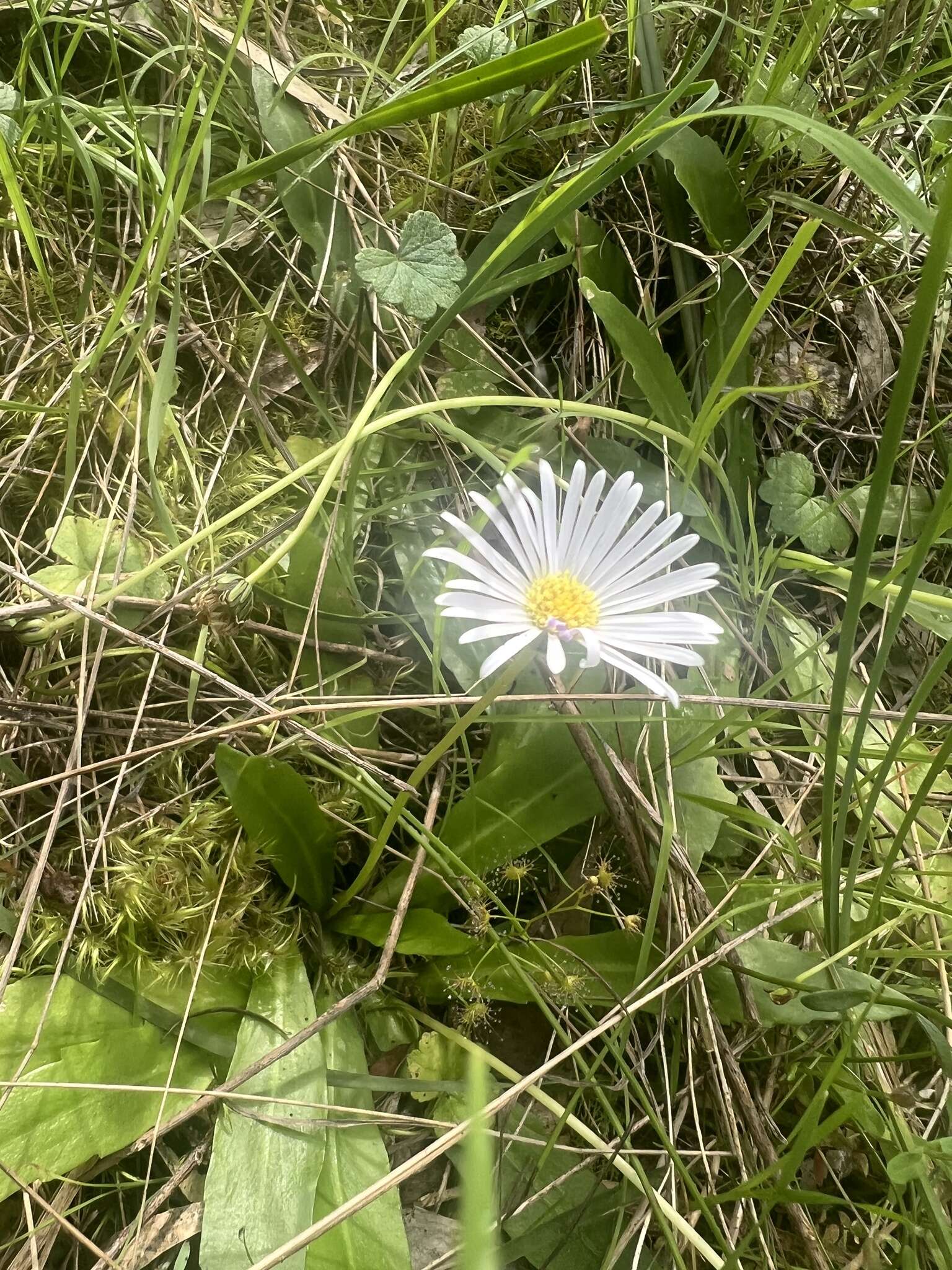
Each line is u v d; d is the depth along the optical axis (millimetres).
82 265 152
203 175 134
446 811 134
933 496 169
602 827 141
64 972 117
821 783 148
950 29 177
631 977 125
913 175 183
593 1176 122
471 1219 47
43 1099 108
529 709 135
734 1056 122
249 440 153
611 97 168
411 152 167
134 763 129
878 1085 129
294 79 155
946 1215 121
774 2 151
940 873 135
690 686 143
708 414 129
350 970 130
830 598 164
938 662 99
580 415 137
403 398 151
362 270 128
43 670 124
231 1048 119
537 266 136
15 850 118
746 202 169
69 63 159
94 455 142
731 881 141
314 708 114
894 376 177
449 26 171
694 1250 120
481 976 127
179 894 125
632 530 106
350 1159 114
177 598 126
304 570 135
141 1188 117
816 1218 127
